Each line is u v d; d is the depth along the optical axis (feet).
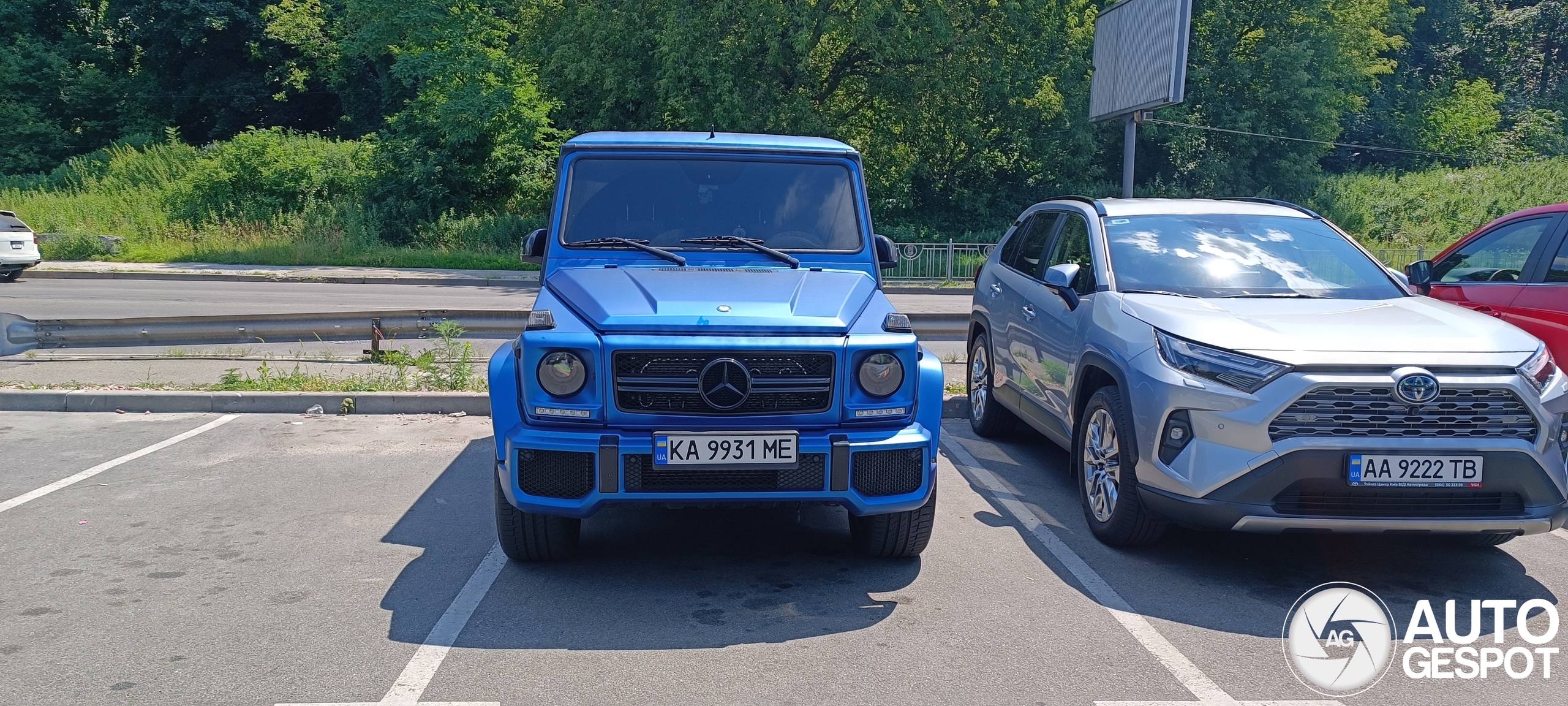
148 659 12.58
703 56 89.71
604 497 14.15
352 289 68.80
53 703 11.37
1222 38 119.96
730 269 17.42
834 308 15.40
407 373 31.42
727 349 14.39
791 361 14.62
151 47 139.54
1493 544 17.65
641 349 14.30
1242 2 121.70
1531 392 14.80
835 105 106.93
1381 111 167.94
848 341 14.79
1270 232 20.36
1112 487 17.56
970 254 85.46
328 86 141.38
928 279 84.64
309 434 25.16
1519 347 15.29
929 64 97.91
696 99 90.12
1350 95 134.92
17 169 130.72
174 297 60.03
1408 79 179.83
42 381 29.84
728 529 18.57
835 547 17.57
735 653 13.01
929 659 12.90
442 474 21.75
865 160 106.52
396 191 100.53
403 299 60.64
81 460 22.40
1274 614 14.69
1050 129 111.14
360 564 16.19
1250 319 16.35
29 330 32.76
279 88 144.77
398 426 26.14
